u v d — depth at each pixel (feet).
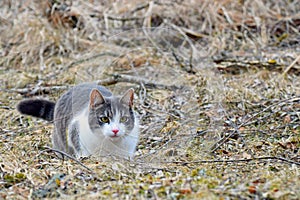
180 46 39.17
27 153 24.16
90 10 44.52
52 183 19.81
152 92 33.50
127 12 44.09
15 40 41.50
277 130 26.91
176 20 43.19
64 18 42.50
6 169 21.53
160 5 43.93
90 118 23.62
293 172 20.62
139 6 44.39
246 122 27.78
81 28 42.86
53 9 42.32
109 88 34.01
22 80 36.06
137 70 36.86
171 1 44.04
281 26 41.60
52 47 40.40
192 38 41.16
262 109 29.78
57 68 37.96
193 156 23.82
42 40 40.45
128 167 21.50
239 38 41.01
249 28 41.96
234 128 27.27
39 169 21.50
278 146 25.09
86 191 19.04
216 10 43.06
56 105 26.66
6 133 27.53
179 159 23.38
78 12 42.93
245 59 37.01
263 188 18.44
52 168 21.54
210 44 39.99
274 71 34.68
